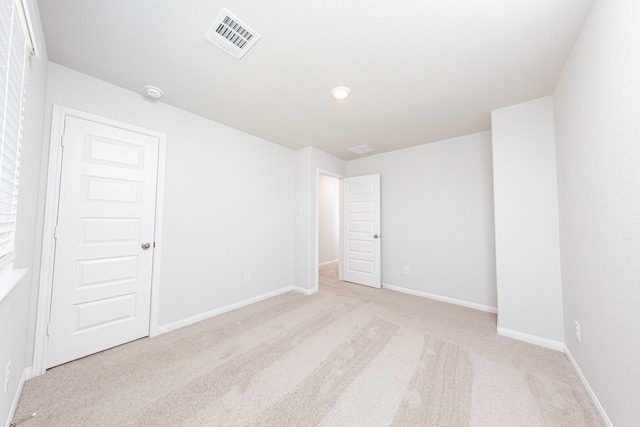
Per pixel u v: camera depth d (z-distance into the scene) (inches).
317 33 59.1
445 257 133.4
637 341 40.8
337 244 265.1
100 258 78.2
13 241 45.7
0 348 42.0
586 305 60.7
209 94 87.5
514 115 92.2
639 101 39.2
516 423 51.1
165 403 56.1
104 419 51.4
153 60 69.4
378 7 51.9
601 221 52.4
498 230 92.4
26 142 52.3
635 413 41.1
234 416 52.6
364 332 92.4
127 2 50.8
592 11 52.5
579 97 61.8
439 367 70.4
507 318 89.8
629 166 42.4
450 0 50.2
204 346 81.7
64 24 56.3
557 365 71.4
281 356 75.9
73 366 69.8
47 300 67.9
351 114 103.3
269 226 136.4
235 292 118.0
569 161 70.4
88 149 76.1
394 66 71.5
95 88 77.5
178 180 97.5
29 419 50.9
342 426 50.3
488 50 64.9
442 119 107.7
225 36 60.5
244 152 123.6
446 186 134.7
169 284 94.0
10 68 38.2
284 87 82.7
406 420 51.9
